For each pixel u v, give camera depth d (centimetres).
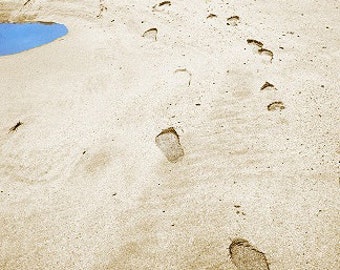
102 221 168
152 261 152
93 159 196
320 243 151
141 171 186
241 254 149
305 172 177
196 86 229
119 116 216
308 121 200
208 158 188
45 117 221
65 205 177
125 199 175
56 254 159
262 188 173
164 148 195
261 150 189
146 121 211
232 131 200
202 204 169
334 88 217
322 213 160
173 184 179
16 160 201
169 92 227
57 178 189
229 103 215
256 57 244
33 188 186
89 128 211
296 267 144
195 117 210
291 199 167
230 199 170
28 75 255
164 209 169
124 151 197
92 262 154
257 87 223
